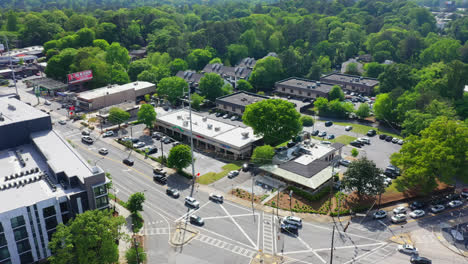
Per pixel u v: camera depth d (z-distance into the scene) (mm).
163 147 139250
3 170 92438
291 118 127500
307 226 93625
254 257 82312
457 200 105250
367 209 100438
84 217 73438
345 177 102562
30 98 194875
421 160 101312
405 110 153875
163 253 83500
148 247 85438
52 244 71562
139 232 90812
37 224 78875
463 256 82875
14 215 75000
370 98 196625
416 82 180375
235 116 169000
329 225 94062
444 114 136125
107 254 74688
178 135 148875
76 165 91938
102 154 132500
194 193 108250
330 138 148375
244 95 182750
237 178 116812
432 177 102875
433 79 176000
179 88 179875
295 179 108375
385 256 82625
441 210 100438
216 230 91750
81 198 83625
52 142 104000
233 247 85625
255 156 119375
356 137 150875
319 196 104938
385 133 155375
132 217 96375
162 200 104500
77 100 178750
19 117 110125
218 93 186750
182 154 114875
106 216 76625
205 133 139250
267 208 101188
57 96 199125
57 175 86750
